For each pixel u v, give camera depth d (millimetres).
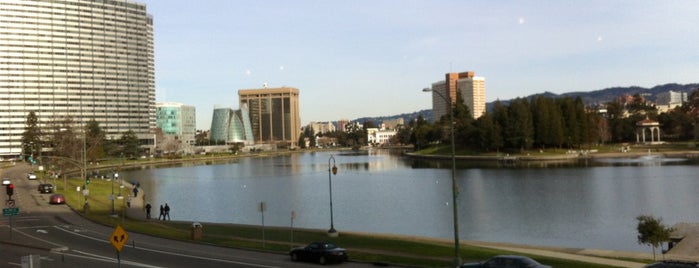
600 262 37281
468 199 88688
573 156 189250
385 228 64500
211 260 37062
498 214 72500
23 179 125812
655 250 49031
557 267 33969
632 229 59469
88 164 197375
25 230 53594
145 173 180125
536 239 55438
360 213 77938
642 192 89188
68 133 177500
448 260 36188
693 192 87125
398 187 112562
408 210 79500
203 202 97250
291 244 43125
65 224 58375
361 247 42188
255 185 128125
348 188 114062
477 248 43125
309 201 94250
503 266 28281
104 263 36094
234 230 54281
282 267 34250
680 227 49188
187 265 35125
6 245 44500
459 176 132625
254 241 45969
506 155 199125
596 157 189125
